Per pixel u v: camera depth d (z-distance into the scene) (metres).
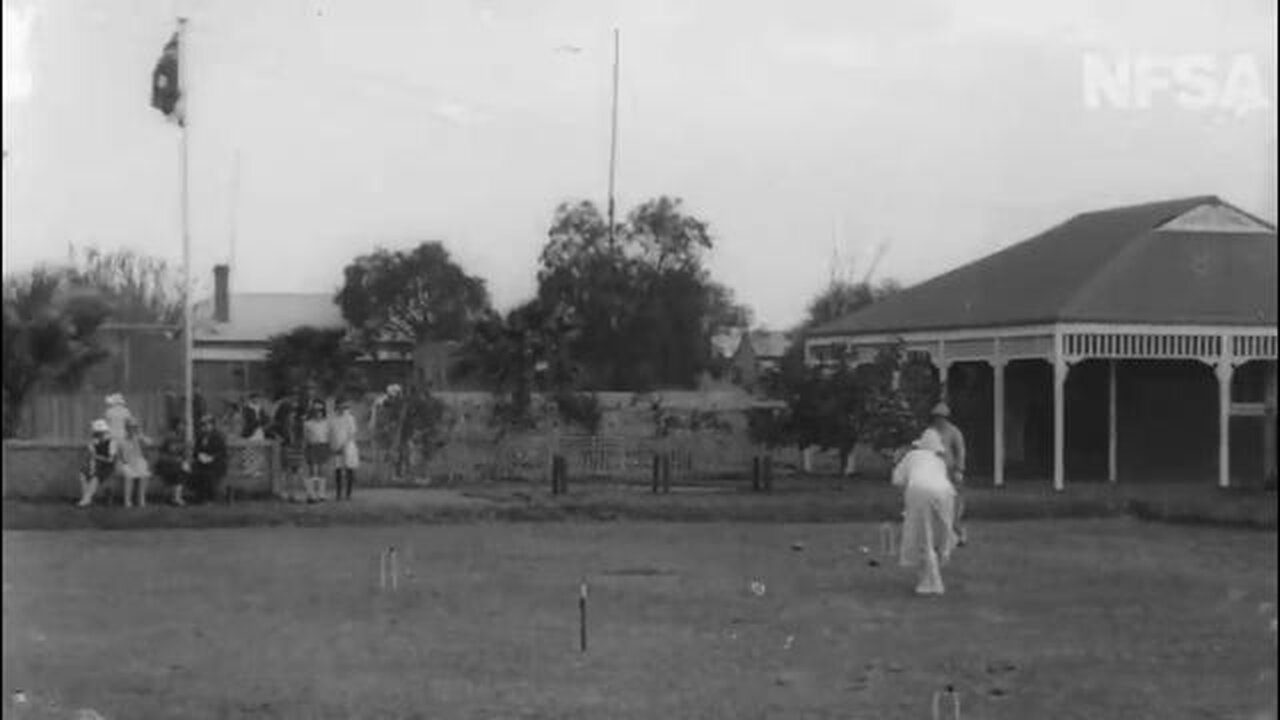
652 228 29.16
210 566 16.59
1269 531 20.81
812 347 30.41
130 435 22.52
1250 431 28.55
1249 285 28.41
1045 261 30.36
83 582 15.04
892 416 28.78
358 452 27.23
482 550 18.47
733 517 23.09
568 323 29.69
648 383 30.47
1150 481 28.80
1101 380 29.75
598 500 24.62
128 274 22.00
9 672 10.48
